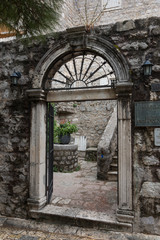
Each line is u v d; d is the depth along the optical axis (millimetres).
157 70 2568
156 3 7734
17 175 3168
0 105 3305
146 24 2645
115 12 8203
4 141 3252
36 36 2619
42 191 3117
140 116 2596
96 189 4148
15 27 2430
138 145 2625
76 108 8086
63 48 2938
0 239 2576
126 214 2598
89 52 2979
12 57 3283
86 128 7934
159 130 2549
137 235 2521
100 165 4863
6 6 2092
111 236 2557
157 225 2516
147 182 2574
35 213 2994
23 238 2594
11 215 3162
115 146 5477
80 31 2826
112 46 2713
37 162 3035
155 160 2557
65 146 5633
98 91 2918
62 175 5277
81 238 2561
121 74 2666
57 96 3133
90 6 8461
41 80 3020
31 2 2117
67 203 3420
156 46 2594
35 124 3070
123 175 2635
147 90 2602
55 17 2359
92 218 2754
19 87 3217
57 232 2725
